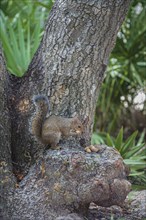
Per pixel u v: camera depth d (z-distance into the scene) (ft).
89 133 23.52
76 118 21.71
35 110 22.53
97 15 23.08
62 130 21.54
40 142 21.99
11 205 20.86
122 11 23.66
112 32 23.63
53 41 23.35
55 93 22.86
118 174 20.80
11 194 21.08
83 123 23.06
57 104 22.77
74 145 21.94
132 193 30.07
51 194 20.66
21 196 20.99
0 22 35.09
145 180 33.55
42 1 41.96
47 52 23.41
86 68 23.15
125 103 47.57
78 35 23.13
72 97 22.93
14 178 21.66
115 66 41.60
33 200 20.85
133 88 45.85
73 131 21.54
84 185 20.31
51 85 22.95
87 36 23.13
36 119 21.56
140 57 40.93
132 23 41.29
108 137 33.30
